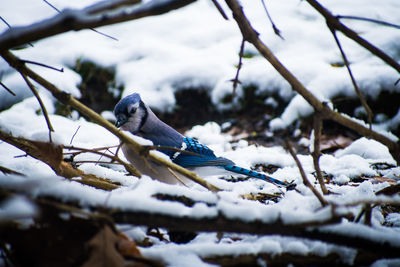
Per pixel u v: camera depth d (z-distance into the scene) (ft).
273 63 13.93
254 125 36.17
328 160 25.84
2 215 10.39
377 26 45.16
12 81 33.99
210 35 46.14
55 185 11.73
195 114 38.83
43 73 35.09
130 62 40.55
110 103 39.11
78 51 39.81
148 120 23.91
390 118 34.91
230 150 31.09
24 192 11.37
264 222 11.61
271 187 21.71
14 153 21.21
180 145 23.47
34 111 30.99
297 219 11.48
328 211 11.14
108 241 10.93
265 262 12.53
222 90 38.47
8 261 11.62
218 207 11.76
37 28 10.64
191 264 11.87
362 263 12.77
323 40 43.37
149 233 15.55
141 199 11.79
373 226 14.21
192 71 39.40
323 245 12.71
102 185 17.22
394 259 12.96
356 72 36.29
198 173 23.49
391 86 34.73
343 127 33.94
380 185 20.59
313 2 13.71
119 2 10.57
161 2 10.77
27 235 11.38
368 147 27.91
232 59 41.22
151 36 45.96
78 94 35.32
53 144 15.81
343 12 48.78
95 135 27.09
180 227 11.80
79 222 11.60
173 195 14.10
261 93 38.01
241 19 13.52
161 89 38.86
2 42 10.73
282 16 49.32
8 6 47.98
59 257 11.19
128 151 21.40
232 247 12.61
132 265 10.94
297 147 31.94
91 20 10.55
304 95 14.28
